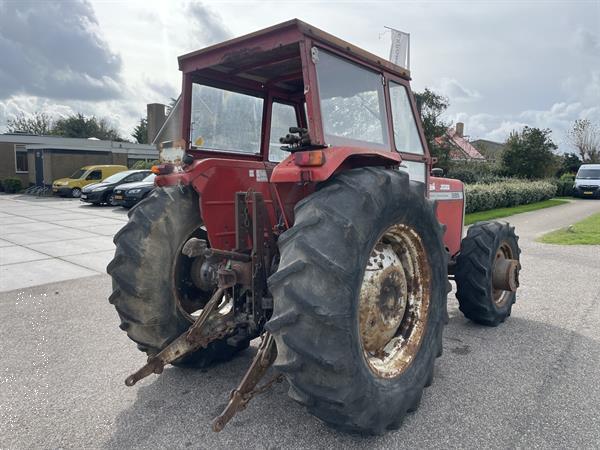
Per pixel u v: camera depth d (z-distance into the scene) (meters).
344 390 2.24
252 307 2.98
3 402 3.14
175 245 3.25
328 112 2.77
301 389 2.24
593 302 5.44
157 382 3.42
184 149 3.53
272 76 3.84
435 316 3.00
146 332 3.20
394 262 2.83
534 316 4.91
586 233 11.37
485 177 23.31
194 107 3.59
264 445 2.59
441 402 3.06
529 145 29.62
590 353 3.88
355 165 2.83
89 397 3.20
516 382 3.35
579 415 2.89
